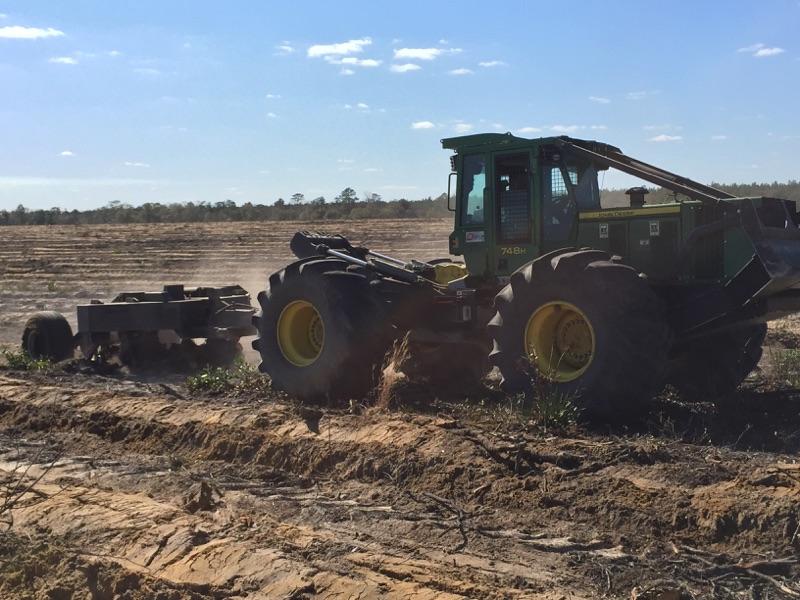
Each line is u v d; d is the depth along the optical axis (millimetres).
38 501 6348
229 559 5141
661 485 5789
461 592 4621
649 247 8281
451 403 8500
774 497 5305
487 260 9297
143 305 11742
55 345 12391
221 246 32531
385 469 6711
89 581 5082
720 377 9070
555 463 6348
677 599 4488
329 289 8805
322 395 8859
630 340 7379
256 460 7371
